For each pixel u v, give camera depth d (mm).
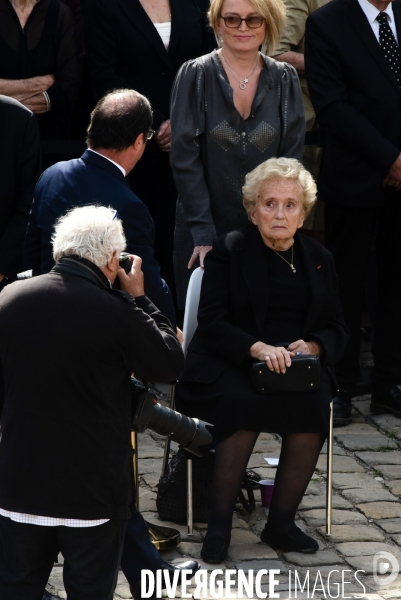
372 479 14836
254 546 12570
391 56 16328
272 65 14562
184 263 15312
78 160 10664
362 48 16266
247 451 12398
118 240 8734
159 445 15992
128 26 17719
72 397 8164
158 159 18719
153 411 8992
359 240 16953
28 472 8141
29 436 8172
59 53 18297
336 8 16484
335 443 16312
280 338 12797
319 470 15102
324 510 13680
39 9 18016
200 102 14422
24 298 8383
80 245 8555
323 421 12258
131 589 10695
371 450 15984
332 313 13148
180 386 12883
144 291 10227
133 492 8898
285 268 12984
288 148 14812
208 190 14773
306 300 12914
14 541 8352
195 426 9484
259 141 14461
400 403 17344
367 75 16219
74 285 8414
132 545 10602
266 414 12148
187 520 13023
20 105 13250
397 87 16297
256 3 13922
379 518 13477
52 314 8250
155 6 17984
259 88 14445
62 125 18750
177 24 17953
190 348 13039
